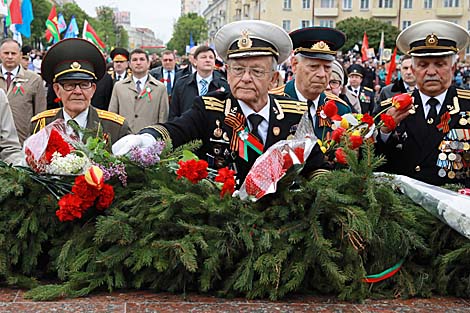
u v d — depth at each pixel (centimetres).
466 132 421
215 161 353
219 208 271
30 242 289
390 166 434
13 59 762
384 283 284
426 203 300
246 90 338
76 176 289
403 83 795
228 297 270
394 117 352
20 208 289
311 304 265
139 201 280
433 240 294
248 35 334
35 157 287
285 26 5634
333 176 287
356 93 1015
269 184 274
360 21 4816
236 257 275
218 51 351
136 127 812
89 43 404
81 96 406
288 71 1380
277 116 351
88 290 270
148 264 265
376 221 275
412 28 418
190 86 796
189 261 253
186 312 250
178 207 276
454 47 415
